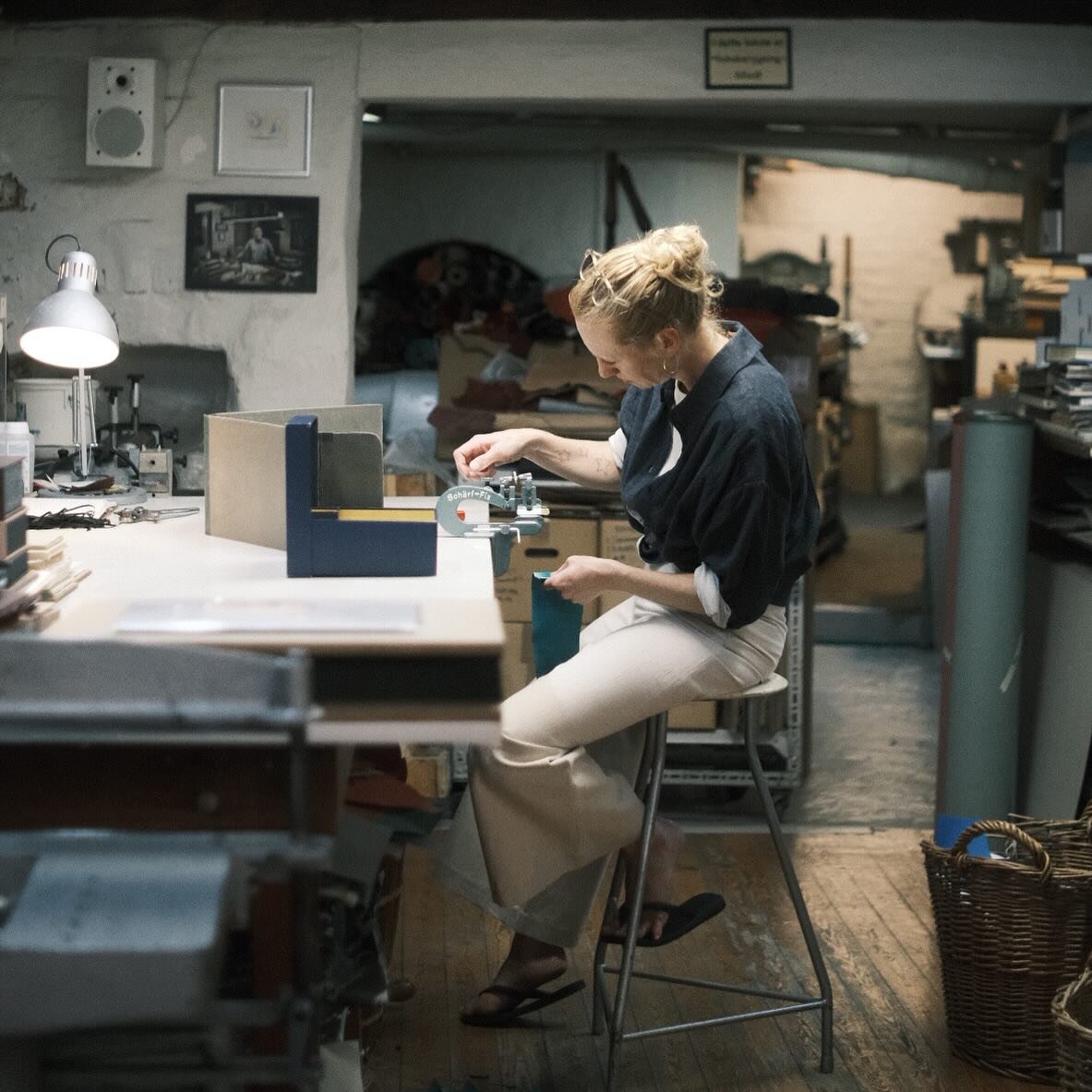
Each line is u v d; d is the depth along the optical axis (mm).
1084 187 4832
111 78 4512
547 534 4691
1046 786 4406
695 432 3000
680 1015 3508
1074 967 3189
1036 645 4625
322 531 2645
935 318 12125
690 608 2984
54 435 4203
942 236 12016
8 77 4621
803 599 4992
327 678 2070
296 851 1977
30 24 4602
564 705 3012
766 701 4875
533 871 3059
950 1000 3332
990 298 10438
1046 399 4582
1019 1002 3211
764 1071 3248
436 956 3791
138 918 1838
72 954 1780
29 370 4852
